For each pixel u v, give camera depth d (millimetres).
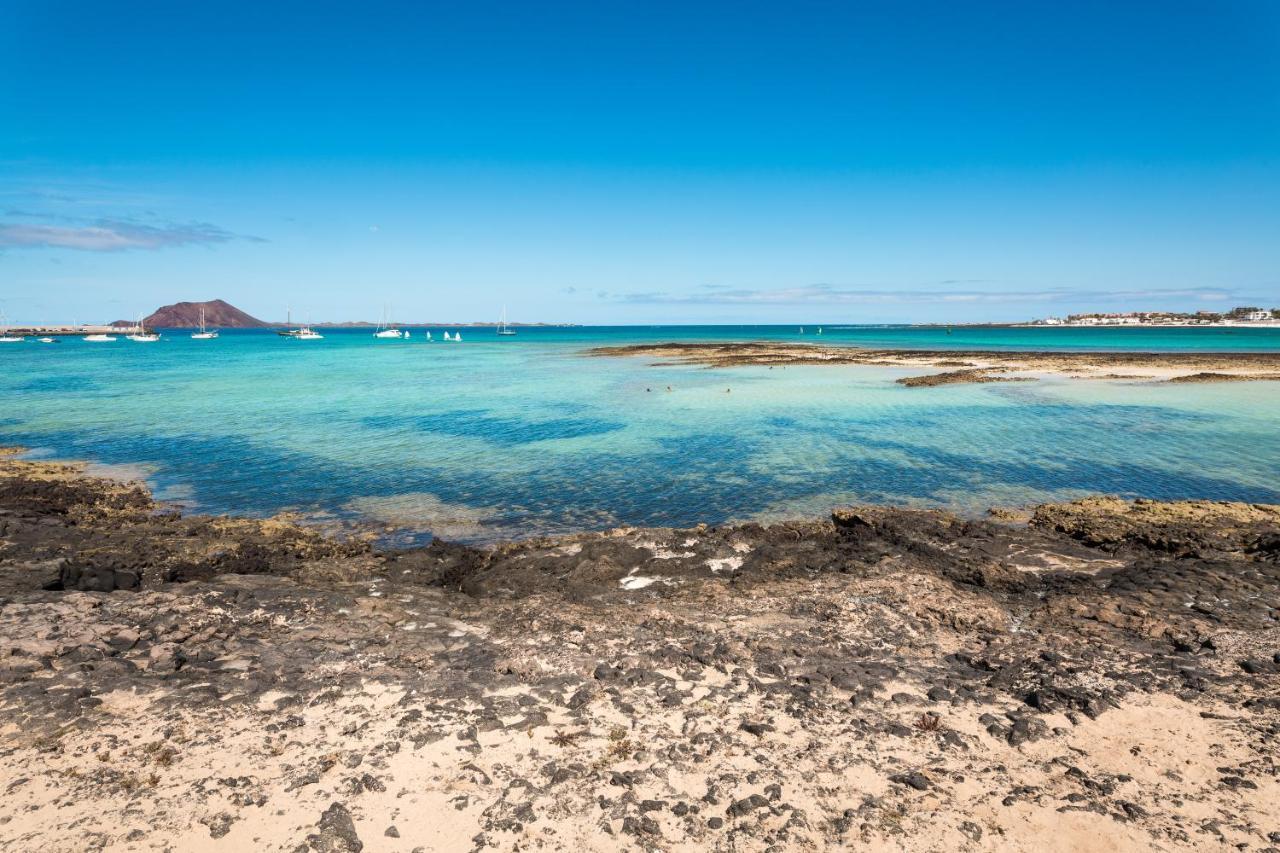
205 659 9820
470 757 7754
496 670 9805
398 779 7359
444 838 6574
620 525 19047
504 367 74938
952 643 10789
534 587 13297
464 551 16156
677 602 12438
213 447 29516
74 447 29766
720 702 8953
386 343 162500
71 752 7613
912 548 14945
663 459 26547
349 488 22891
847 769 7617
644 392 47938
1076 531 16844
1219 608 11711
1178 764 7660
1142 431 31172
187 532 17516
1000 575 13305
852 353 87562
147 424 35469
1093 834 6613
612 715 8648
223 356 102250
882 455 26781
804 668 9922
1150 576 13133
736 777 7461
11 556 14336
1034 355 80438
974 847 6477
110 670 9328
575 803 7066
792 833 6652
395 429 33562
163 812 6754
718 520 19359
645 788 7301
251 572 14500
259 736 8031
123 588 12984
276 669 9609
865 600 12227
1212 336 158875
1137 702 8898
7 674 9062
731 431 32094
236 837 6480
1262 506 18641
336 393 49156
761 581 13320
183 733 8023
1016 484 22516
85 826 6531
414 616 11734
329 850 6344
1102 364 65812
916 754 7887
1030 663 9969
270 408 41250
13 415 38625
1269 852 6344
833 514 18562
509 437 31250
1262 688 9180
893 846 6492
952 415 36094
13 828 6465
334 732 8164
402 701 8867
